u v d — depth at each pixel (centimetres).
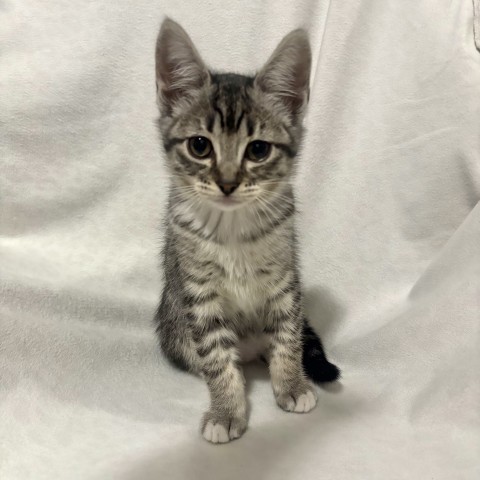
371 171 33
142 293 35
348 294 34
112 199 36
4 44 32
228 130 24
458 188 32
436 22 31
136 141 34
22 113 33
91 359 28
